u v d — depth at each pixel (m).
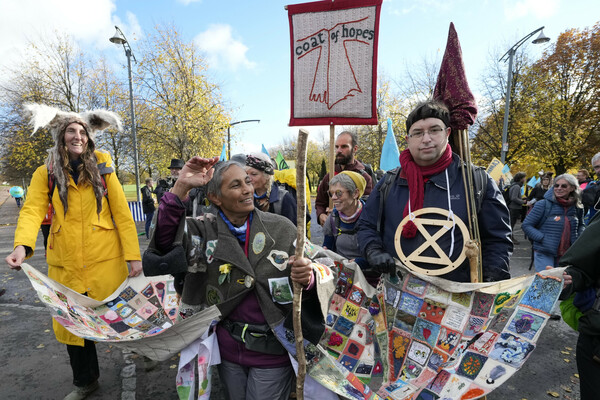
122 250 2.46
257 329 1.50
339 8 2.90
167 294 2.19
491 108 20.84
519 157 21.48
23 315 4.25
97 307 2.00
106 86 20.33
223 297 1.53
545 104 19.50
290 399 2.47
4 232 12.43
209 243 1.56
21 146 19.61
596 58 20.72
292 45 3.05
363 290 1.74
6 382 2.81
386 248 1.99
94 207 2.33
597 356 1.59
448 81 1.98
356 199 2.53
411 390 1.63
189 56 18.33
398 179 2.00
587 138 20.75
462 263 1.80
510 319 1.61
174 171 8.80
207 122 18.61
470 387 1.55
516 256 7.29
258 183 2.79
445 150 1.89
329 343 1.72
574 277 1.62
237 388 1.58
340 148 3.53
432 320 1.77
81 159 2.30
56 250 2.30
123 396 2.60
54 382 2.81
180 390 1.50
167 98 18.28
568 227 3.82
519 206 9.32
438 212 1.83
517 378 2.92
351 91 2.94
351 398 1.43
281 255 1.52
